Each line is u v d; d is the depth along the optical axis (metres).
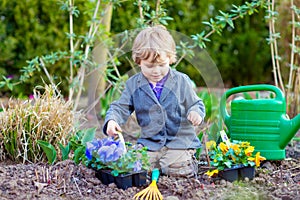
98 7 3.69
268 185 2.47
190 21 7.17
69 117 2.94
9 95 6.21
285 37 4.43
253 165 2.52
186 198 2.26
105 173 2.38
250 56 7.96
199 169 2.69
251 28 7.91
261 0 3.33
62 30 6.25
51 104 2.92
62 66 6.20
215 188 2.40
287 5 4.36
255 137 2.79
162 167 2.60
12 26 6.17
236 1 7.42
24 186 2.29
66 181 2.37
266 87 2.88
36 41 6.19
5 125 2.83
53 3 6.18
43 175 2.41
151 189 2.25
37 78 6.15
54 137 2.86
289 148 3.37
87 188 2.33
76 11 3.61
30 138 2.81
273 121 2.78
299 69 3.90
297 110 3.97
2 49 6.00
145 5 3.53
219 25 3.35
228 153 2.53
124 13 6.41
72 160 2.64
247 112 2.80
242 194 2.28
